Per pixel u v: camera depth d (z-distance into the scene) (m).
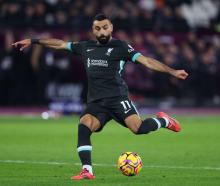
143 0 87.44
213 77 82.25
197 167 35.62
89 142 30.97
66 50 32.88
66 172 33.75
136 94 80.06
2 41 78.50
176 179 31.27
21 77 79.25
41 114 79.25
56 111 78.25
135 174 31.09
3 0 80.62
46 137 53.28
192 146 46.69
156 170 34.41
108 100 31.67
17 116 76.50
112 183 29.81
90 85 32.03
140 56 31.09
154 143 48.94
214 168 35.22
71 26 79.44
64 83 79.00
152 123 32.50
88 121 31.34
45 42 33.00
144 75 80.12
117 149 44.94
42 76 79.06
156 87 80.88
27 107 79.88
